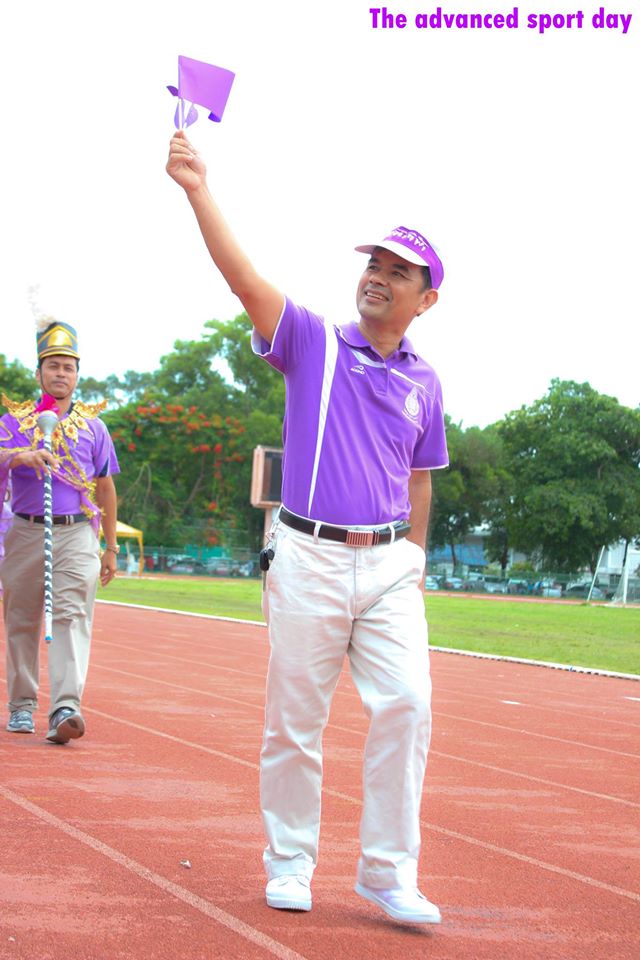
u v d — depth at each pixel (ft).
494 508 207.00
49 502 19.31
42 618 21.02
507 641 61.77
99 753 19.66
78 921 10.73
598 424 200.95
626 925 12.16
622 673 43.57
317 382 11.79
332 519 11.55
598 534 201.05
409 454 12.29
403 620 11.71
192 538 184.34
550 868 14.30
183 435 185.98
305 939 10.78
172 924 10.87
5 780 16.72
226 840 14.26
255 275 11.44
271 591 11.76
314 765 11.85
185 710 25.91
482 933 11.53
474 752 23.07
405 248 11.70
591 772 21.62
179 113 11.43
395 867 11.40
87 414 21.01
